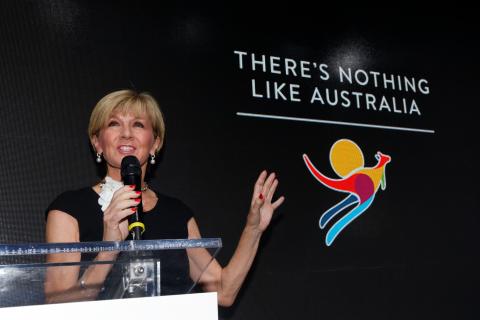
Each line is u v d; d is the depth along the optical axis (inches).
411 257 125.2
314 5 129.0
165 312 40.0
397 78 135.4
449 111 140.4
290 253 112.3
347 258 117.8
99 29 104.2
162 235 77.9
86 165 98.5
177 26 111.5
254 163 113.2
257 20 120.9
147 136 83.7
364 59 132.3
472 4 150.9
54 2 101.5
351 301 115.8
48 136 96.4
